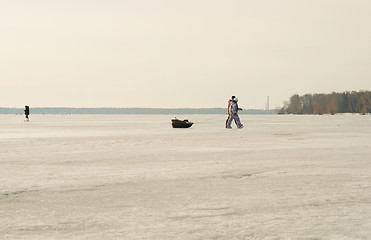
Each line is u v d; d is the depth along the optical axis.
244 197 8.14
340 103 189.75
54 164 13.30
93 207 7.38
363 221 6.32
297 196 8.20
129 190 8.93
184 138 25.83
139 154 16.34
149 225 6.17
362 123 59.31
